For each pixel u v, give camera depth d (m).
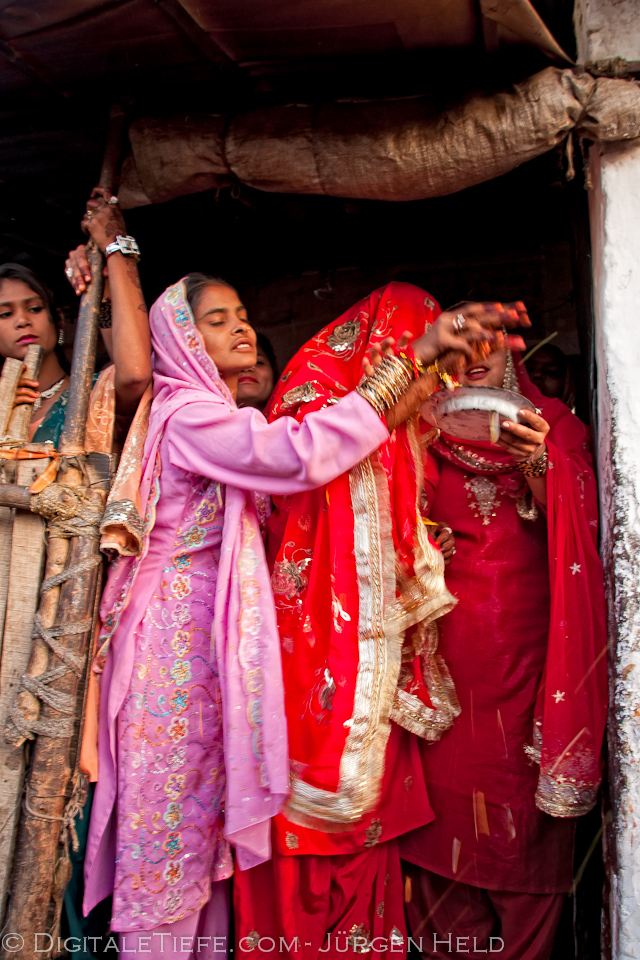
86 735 1.86
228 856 1.86
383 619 1.90
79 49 1.98
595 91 1.90
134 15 1.83
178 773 1.82
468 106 1.95
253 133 2.12
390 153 2.00
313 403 2.20
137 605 1.91
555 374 2.64
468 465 2.22
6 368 2.02
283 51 1.96
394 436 2.05
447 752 2.11
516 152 1.95
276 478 1.87
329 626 1.97
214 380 2.06
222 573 1.87
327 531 2.03
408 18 1.79
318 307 3.41
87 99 2.24
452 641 2.16
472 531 2.20
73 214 2.78
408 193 2.08
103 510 1.89
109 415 2.07
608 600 1.95
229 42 1.93
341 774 1.81
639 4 1.98
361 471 1.98
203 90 2.16
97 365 2.96
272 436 1.86
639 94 1.89
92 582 1.83
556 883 2.01
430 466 2.27
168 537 1.95
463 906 2.09
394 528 2.00
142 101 2.23
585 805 1.90
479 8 1.74
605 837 1.89
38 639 1.78
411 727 2.03
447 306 3.22
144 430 2.06
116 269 2.11
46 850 1.70
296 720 1.93
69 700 1.76
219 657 1.82
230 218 2.88
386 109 2.03
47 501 1.82
